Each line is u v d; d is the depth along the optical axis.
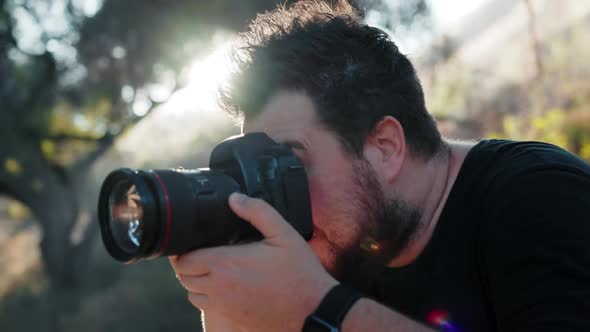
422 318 1.64
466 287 1.55
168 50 16.22
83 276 16.66
